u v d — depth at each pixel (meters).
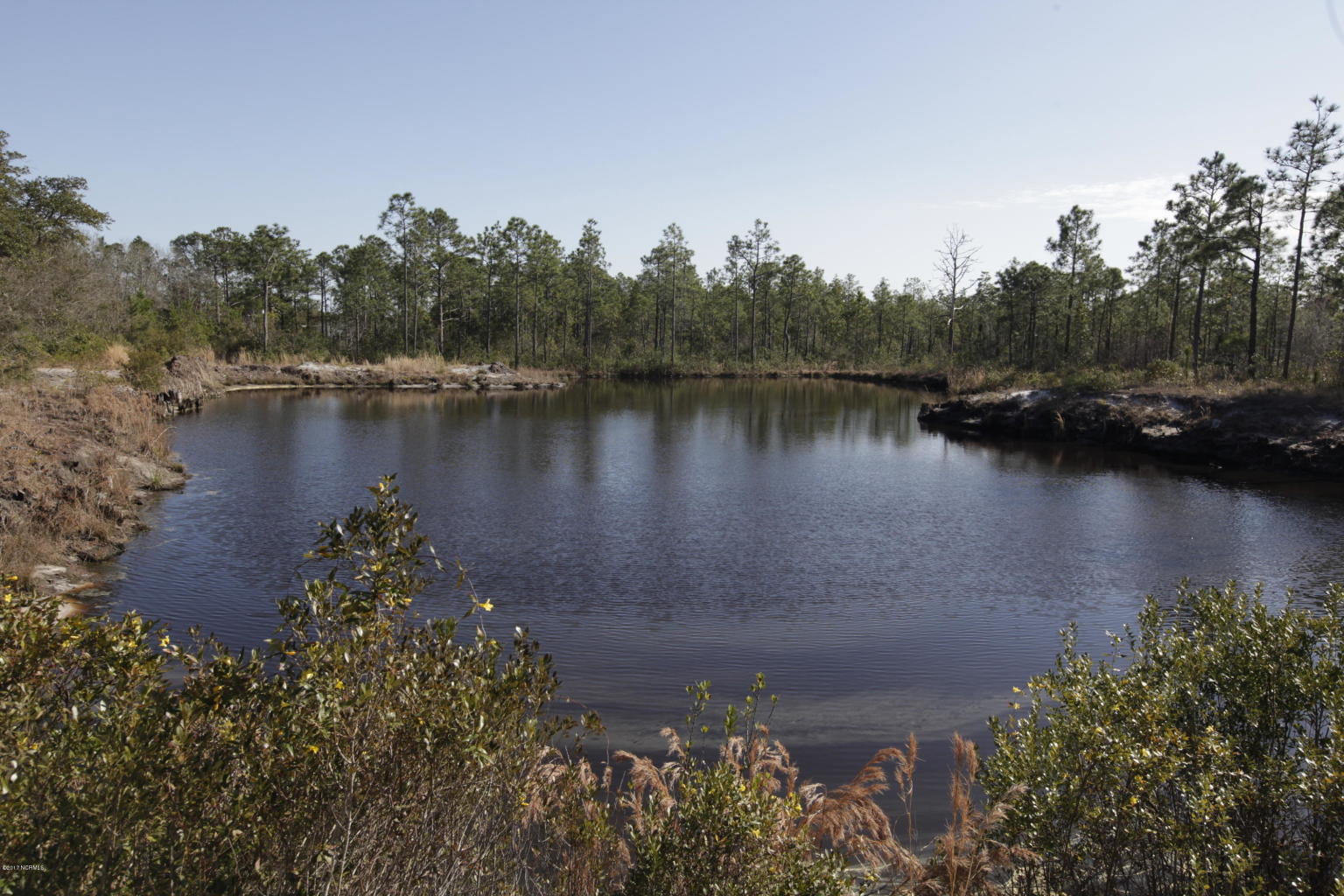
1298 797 3.99
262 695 3.03
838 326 95.94
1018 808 4.22
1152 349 49.75
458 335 77.12
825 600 12.35
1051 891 4.06
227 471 22.31
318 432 31.16
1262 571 14.15
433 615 11.22
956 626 11.34
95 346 37.19
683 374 74.31
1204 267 39.69
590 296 75.06
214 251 74.19
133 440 21.14
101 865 2.55
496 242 71.19
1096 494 21.34
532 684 3.71
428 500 19.08
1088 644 10.69
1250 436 26.88
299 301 80.19
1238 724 4.66
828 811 4.50
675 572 13.66
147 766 2.69
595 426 35.34
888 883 4.75
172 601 11.58
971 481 23.23
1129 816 4.14
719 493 20.77
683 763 4.73
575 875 3.78
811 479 23.20
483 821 3.34
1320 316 42.88
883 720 8.41
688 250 79.19
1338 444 24.45
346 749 3.03
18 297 28.17
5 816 2.47
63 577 12.37
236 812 2.80
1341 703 4.12
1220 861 3.86
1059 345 63.84
